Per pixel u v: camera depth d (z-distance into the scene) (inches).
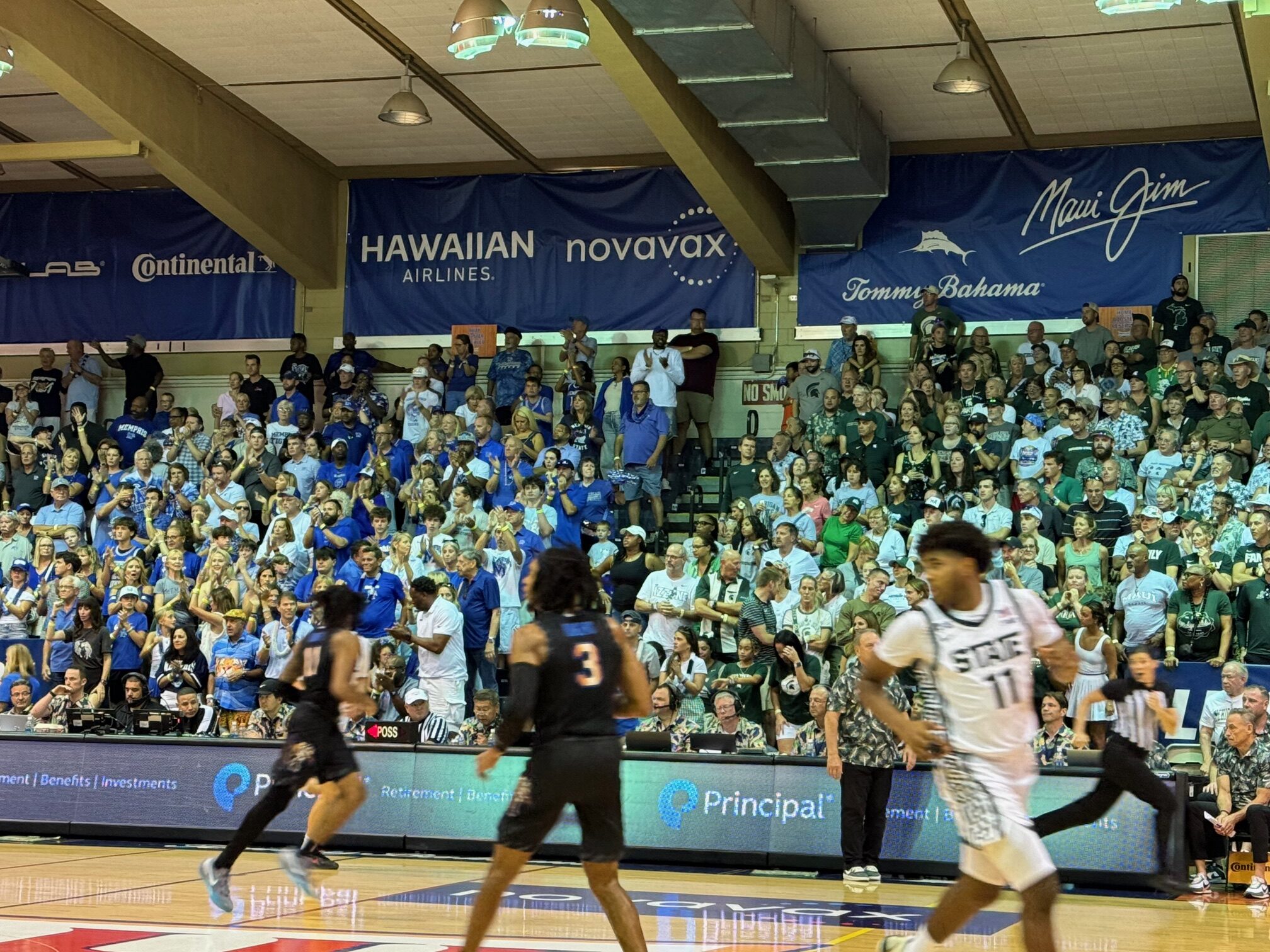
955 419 623.8
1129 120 702.5
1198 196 711.1
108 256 850.8
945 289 739.4
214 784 424.2
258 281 831.7
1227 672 410.3
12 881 333.1
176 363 837.8
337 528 610.5
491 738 438.3
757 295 765.9
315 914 289.4
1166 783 351.6
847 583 557.0
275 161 763.4
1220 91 666.2
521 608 578.9
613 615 570.9
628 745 409.4
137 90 653.3
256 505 688.4
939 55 627.2
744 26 518.6
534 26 464.1
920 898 333.4
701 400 730.8
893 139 731.4
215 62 668.1
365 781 416.5
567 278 791.7
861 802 367.2
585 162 791.7
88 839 431.2
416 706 471.5
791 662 458.9
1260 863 353.4
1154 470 581.3
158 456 717.9
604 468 702.5
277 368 826.2
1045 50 625.6
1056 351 698.2
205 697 520.4
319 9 606.5
